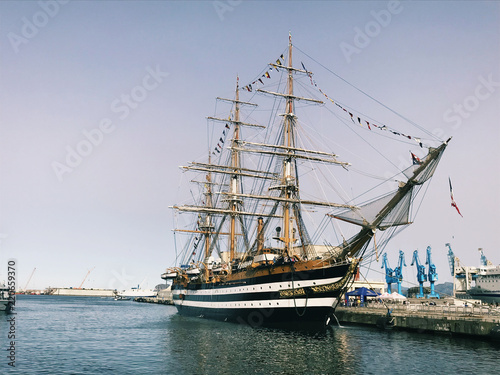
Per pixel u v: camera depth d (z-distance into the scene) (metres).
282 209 70.00
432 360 36.34
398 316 57.31
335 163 71.19
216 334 53.94
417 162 44.94
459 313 52.72
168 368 34.56
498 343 43.94
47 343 50.12
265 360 37.12
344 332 54.91
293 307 53.81
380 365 34.66
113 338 54.94
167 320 84.94
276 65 65.62
